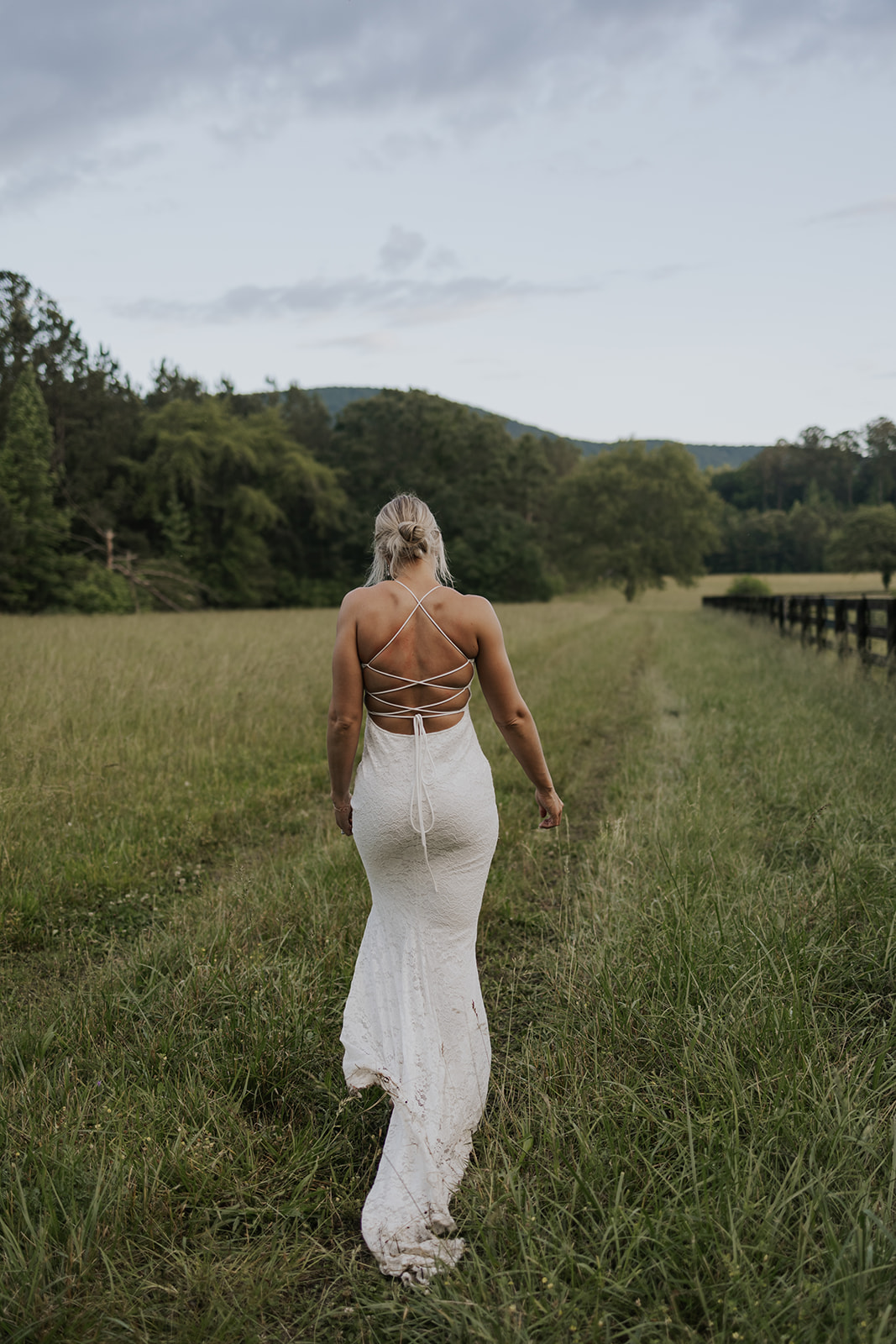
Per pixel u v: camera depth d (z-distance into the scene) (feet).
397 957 6.82
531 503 245.45
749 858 13.25
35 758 17.87
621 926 10.66
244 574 156.56
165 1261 6.05
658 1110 7.21
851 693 27.86
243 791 18.37
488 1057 7.09
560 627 73.00
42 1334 5.37
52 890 12.94
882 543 229.25
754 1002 8.66
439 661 6.80
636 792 18.22
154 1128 7.09
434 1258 5.88
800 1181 6.29
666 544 214.48
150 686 26.35
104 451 144.77
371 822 6.74
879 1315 5.11
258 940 10.94
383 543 7.14
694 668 40.93
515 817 16.89
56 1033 8.82
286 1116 7.84
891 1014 8.85
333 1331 5.61
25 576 119.96
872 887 11.30
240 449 153.79
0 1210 6.22
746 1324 5.08
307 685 30.42
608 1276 5.52
